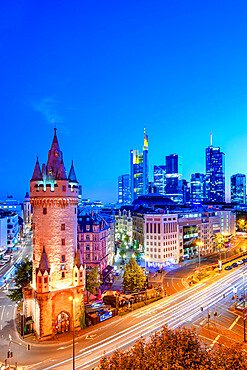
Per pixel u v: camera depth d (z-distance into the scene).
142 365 29.14
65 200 66.00
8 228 171.88
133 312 76.44
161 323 68.25
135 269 87.56
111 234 134.75
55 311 64.12
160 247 132.12
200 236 159.50
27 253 170.25
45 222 65.69
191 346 31.27
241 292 92.50
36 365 50.56
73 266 67.38
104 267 110.69
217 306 79.94
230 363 28.09
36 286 63.19
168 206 184.62
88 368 48.81
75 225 70.12
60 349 56.50
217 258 150.38
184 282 106.62
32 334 64.56
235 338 59.84
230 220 196.00
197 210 178.50
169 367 27.16
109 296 81.25
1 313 77.62
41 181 67.25
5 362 49.53
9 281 110.44
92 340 60.09
